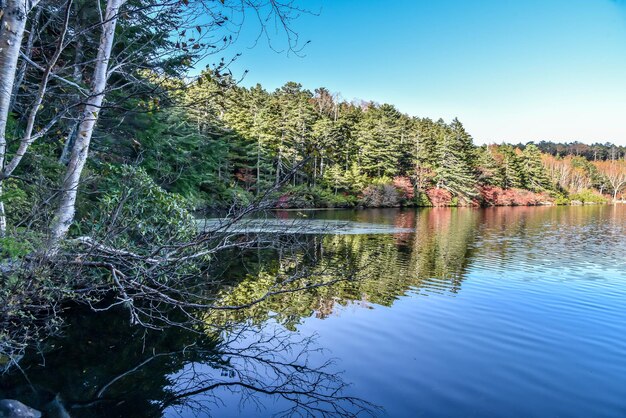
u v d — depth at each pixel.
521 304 7.69
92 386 4.18
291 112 38.84
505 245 16.23
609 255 13.91
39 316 5.61
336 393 4.18
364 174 46.69
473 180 52.22
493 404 3.99
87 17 5.33
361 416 3.75
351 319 6.67
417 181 50.25
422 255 13.42
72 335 5.49
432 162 53.56
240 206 5.34
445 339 5.82
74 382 4.21
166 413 3.73
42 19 5.12
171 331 5.93
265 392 4.21
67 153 9.05
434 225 24.92
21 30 3.42
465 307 7.43
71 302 6.71
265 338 5.79
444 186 51.44
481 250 14.76
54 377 4.28
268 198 5.10
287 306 7.39
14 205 4.85
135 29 5.07
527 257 13.31
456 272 10.70
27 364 4.53
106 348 5.16
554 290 8.83
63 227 4.92
